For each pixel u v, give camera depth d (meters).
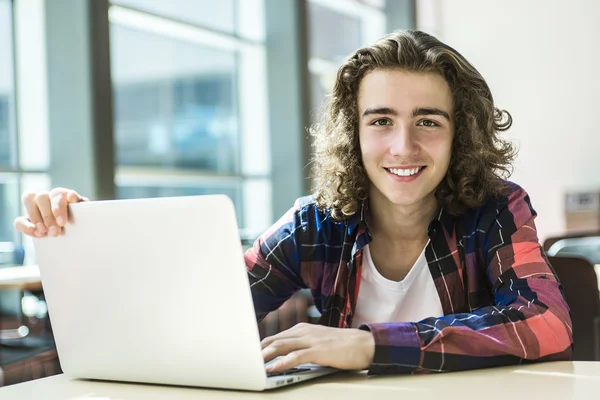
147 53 7.33
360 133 1.30
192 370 0.94
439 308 1.35
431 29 7.16
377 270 1.37
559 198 6.62
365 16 6.93
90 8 3.77
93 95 3.78
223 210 0.87
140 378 1.00
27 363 2.58
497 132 1.40
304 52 5.43
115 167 3.90
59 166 3.85
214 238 0.89
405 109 1.24
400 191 1.26
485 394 0.86
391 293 1.35
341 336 0.99
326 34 6.29
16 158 4.00
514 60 6.82
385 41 1.28
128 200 0.95
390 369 0.98
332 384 0.94
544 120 6.68
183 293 0.92
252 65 5.60
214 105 6.17
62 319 1.05
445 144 1.26
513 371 0.99
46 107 3.89
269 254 1.40
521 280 1.19
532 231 1.27
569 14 6.55
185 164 6.83
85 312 1.02
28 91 3.99
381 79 1.25
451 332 1.00
